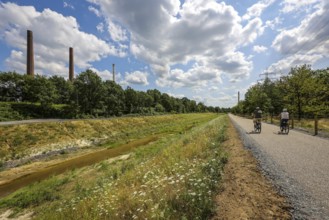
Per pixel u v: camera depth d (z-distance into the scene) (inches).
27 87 1989.4
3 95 2132.1
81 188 377.7
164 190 183.8
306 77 1120.2
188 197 156.4
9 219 315.9
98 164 596.7
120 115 2461.9
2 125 941.2
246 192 173.8
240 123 1180.5
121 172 419.5
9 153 792.9
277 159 284.5
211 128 715.4
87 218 178.9
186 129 1371.8
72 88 2134.6
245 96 2566.4
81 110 2030.0
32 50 2748.5
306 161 272.8
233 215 138.4
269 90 2197.3
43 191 399.9
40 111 1736.0
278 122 1179.9
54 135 1042.7
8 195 454.0
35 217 283.4
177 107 4911.4
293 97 1172.5
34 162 788.0
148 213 149.8
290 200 157.6
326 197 161.0
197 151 337.1
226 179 205.6
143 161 450.6
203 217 138.2
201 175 196.4
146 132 1482.5
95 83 2134.6
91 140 1171.9
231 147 377.7
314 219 130.0
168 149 456.8
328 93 1176.8
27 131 971.3
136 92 3102.9
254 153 322.3
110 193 213.3
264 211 142.2
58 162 789.9
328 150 347.9
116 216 164.9
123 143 1080.2
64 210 224.7
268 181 198.7
